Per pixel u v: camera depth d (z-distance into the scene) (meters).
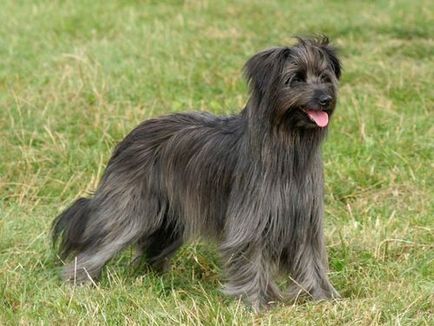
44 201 10.47
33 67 14.40
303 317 7.44
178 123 8.41
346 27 17.02
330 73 7.66
